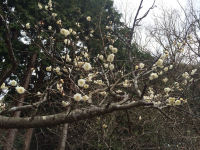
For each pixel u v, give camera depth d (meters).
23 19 7.48
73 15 9.05
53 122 2.29
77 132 7.43
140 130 7.38
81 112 2.31
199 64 6.05
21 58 8.25
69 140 8.37
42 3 8.60
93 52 5.80
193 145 5.65
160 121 6.89
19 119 2.30
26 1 8.24
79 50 4.19
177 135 5.97
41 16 7.20
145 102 2.27
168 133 6.67
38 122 2.29
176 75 4.74
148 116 7.22
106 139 6.99
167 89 3.10
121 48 5.50
